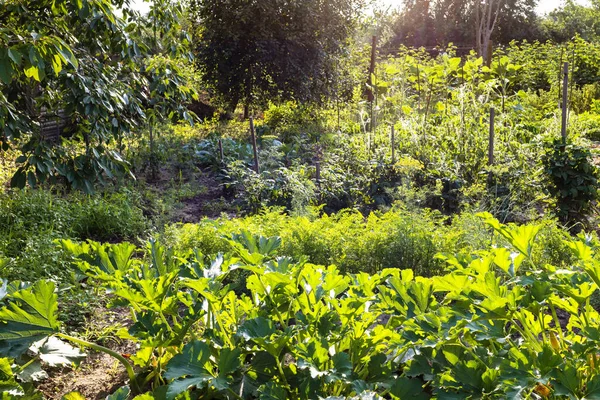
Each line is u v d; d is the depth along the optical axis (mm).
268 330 2111
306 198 6777
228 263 2604
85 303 3814
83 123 6336
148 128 9828
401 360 2305
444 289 2314
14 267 4402
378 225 4633
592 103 14797
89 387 2973
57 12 5637
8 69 3986
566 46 18828
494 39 38094
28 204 6090
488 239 4348
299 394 2131
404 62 12305
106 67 6129
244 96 15078
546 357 1861
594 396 1751
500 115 9961
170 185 8656
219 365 2045
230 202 7898
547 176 6461
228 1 13984
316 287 2359
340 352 2039
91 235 6105
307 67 14508
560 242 4230
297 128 13414
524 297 2156
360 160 8367
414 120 10086
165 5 6711
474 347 2215
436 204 7012
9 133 5535
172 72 6656
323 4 14672
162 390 2139
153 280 2309
